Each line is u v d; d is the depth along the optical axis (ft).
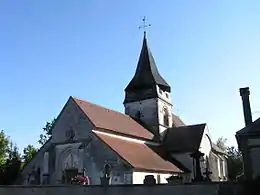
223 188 57.62
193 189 58.59
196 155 82.38
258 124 84.23
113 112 132.67
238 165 189.47
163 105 155.63
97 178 100.58
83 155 105.29
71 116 113.50
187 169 134.72
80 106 113.39
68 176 108.17
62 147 111.96
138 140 128.16
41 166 113.70
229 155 209.36
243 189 61.05
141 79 155.94
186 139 145.48
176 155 141.18
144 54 160.86
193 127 151.53
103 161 100.94
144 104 153.17
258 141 81.00
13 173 125.59
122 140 116.88
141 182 97.86
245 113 90.58
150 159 113.50
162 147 144.97
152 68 157.69
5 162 135.13
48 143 115.85
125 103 157.69
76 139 109.91
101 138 104.63
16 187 69.82
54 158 112.37
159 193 60.75
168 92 162.30
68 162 110.11
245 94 92.32
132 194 62.59
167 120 157.17
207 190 57.67
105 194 64.18
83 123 110.01
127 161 96.48
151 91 152.76
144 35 164.35
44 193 67.92
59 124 115.44
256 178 67.82
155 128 147.95
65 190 66.90
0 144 145.28
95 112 118.52
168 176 113.39
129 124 133.08
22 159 156.25
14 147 147.64
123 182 95.35
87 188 65.62
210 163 149.79
